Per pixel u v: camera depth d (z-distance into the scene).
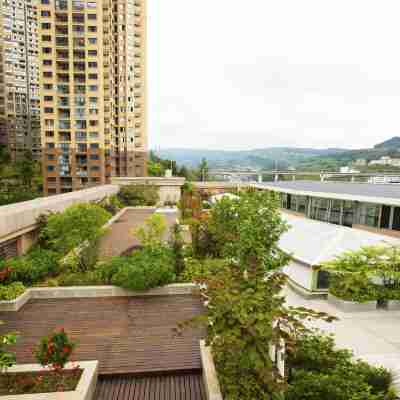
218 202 13.87
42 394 5.37
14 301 9.52
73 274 11.62
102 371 6.90
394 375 6.29
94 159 57.88
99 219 12.52
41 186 68.25
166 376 6.96
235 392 4.85
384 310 10.81
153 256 12.41
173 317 9.38
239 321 4.14
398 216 14.98
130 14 61.62
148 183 38.12
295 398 5.15
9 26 100.06
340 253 12.43
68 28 54.12
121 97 62.62
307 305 11.27
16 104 103.75
